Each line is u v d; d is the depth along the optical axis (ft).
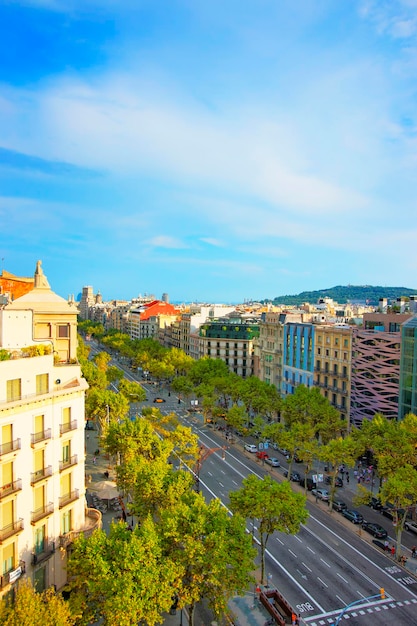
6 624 95.14
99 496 206.39
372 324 304.91
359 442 230.07
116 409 276.00
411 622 139.64
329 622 138.62
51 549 130.93
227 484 243.81
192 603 125.18
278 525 153.28
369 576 164.04
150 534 116.78
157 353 584.81
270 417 375.86
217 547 119.96
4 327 134.72
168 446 203.41
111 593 106.63
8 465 119.34
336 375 327.67
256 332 502.79
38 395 126.72
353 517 206.49
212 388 368.48
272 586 156.35
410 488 172.65
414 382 265.13
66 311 195.31
